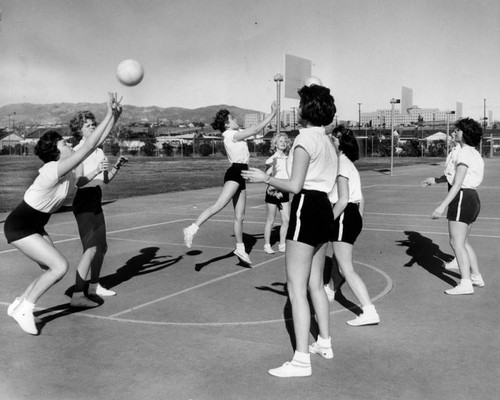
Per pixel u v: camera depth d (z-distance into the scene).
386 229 11.17
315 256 4.22
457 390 3.71
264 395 3.65
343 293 6.33
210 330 4.98
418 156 67.31
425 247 9.12
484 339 4.73
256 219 12.78
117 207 15.09
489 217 12.81
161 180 25.72
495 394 3.65
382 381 3.87
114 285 6.68
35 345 4.62
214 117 7.32
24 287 6.55
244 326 5.09
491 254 8.43
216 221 12.41
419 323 5.17
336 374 4.00
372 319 5.06
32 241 4.80
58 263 4.82
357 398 3.60
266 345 4.60
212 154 63.41
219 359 4.29
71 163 4.75
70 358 4.32
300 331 3.96
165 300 6.00
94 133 4.82
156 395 3.65
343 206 4.81
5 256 8.32
